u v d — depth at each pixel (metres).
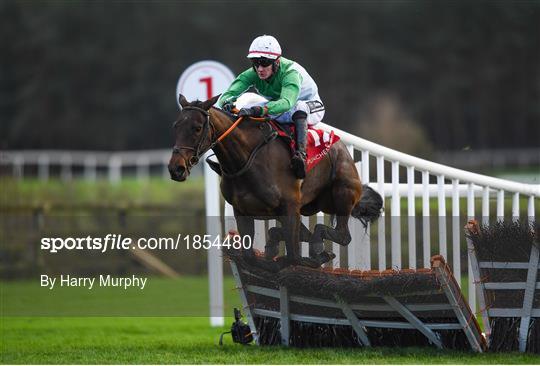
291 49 69.31
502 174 49.75
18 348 13.28
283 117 12.16
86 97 69.38
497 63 69.50
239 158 11.53
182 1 68.88
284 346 12.73
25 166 48.88
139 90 67.25
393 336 12.62
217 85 16.09
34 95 69.00
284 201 11.73
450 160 51.38
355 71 69.31
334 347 12.66
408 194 13.80
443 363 10.83
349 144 13.53
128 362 11.29
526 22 67.00
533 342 11.80
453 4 68.88
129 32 69.38
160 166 58.09
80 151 68.56
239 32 69.12
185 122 11.17
